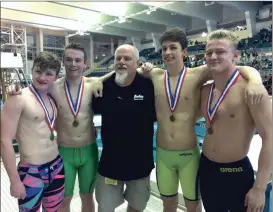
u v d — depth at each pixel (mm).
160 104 2221
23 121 1914
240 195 1788
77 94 2309
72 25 17828
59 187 2102
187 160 2182
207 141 1918
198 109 2223
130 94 2211
